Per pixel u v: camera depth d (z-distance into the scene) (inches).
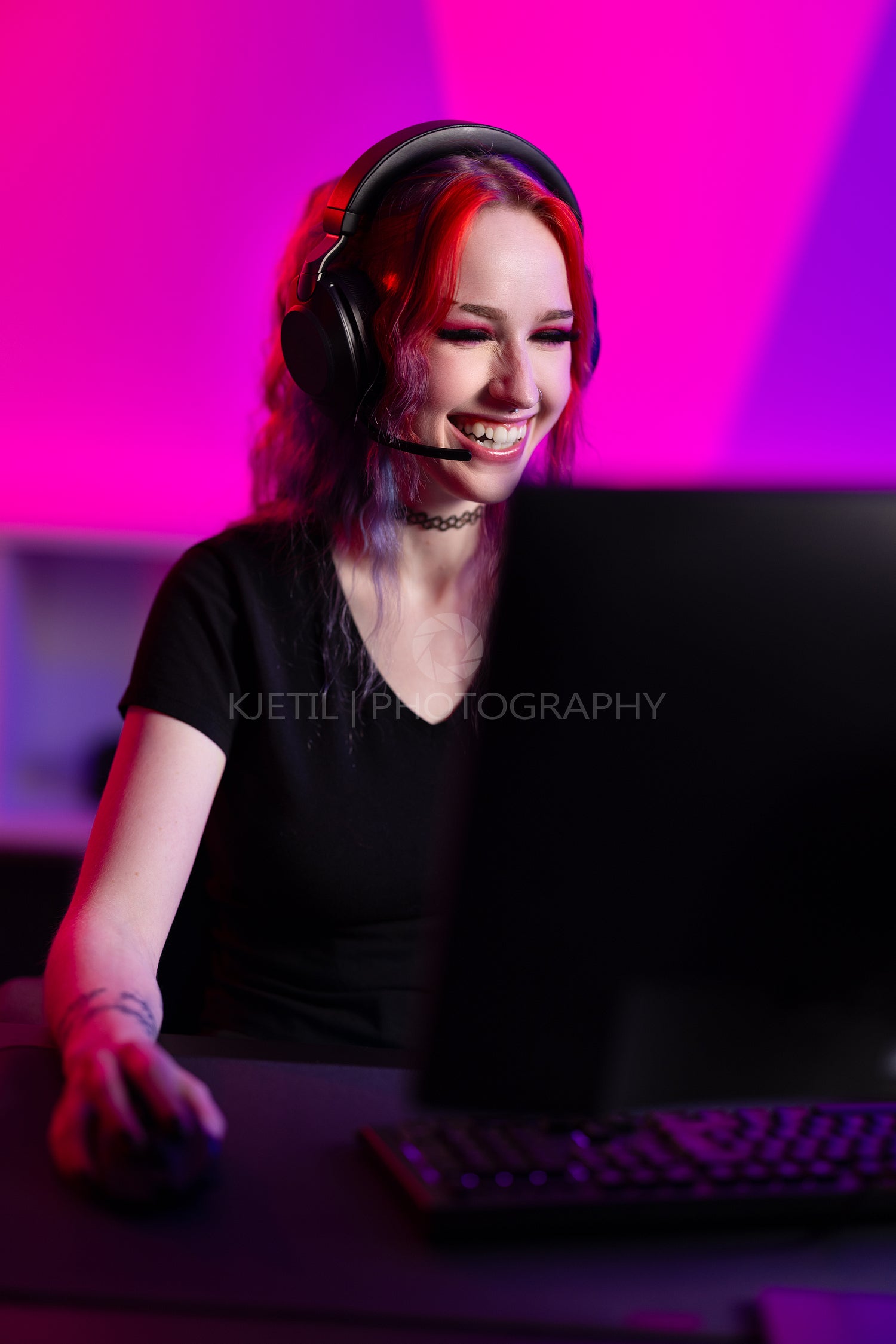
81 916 49.8
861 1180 32.0
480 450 63.4
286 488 71.1
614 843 30.0
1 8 153.0
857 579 29.7
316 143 156.1
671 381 161.9
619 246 160.2
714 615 29.6
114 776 58.0
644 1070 31.0
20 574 151.7
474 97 157.1
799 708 29.9
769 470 162.4
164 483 160.9
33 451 160.4
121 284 157.8
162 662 61.2
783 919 30.7
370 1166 34.3
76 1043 39.0
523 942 30.4
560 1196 30.7
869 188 158.4
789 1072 31.5
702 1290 28.8
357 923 63.4
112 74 154.7
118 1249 29.4
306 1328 26.6
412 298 60.5
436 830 63.7
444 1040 30.7
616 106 157.5
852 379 161.6
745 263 160.1
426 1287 28.3
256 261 157.3
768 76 156.8
